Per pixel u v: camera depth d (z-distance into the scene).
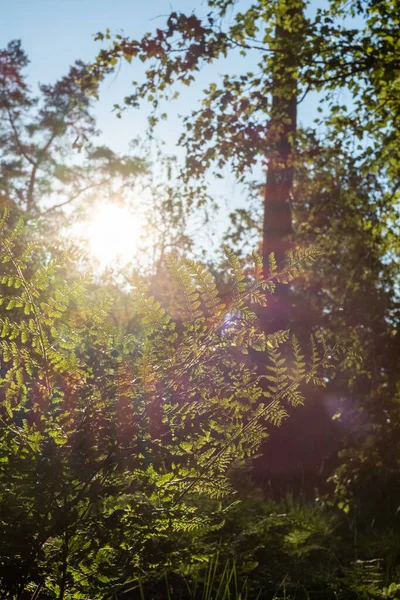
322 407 12.66
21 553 1.99
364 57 10.64
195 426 2.20
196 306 2.21
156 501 2.24
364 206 11.52
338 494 8.21
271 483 11.19
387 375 9.01
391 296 9.87
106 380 2.12
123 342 2.20
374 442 8.27
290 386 2.29
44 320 2.15
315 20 10.56
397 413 8.24
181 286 2.21
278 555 5.29
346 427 9.80
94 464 2.05
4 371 2.39
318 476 11.14
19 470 2.01
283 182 12.66
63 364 2.15
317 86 10.84
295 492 10.73
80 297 2.16
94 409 2.08
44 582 2.15
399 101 10.99
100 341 2.19
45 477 2.01
